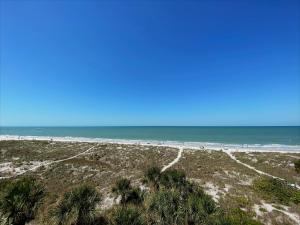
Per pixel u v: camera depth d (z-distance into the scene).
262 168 29.80
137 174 22.97
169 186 15.50
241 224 9.30
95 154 39.72
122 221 8.05
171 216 9.11
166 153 42.12
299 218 13.34
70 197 9.50
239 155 40.03
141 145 53.66
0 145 46.53
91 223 9.16
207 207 9.64
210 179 22.06
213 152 43.62
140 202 13.34
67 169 26.30
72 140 67.75
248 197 16.67
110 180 21.28
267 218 12.91
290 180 23.72
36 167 27.86
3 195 9.16
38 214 9.50
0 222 8.64
